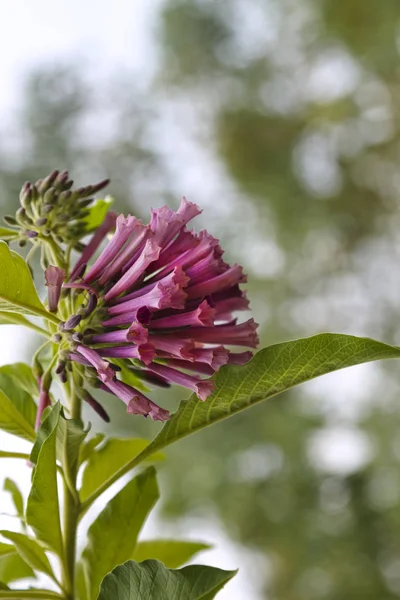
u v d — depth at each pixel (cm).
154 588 114
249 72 694
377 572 582
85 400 128
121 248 125
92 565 144
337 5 648
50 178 138
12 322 130
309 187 675
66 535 131
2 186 616
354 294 662
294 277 655
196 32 681
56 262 136
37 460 120
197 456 609
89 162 646
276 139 687
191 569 113
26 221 137
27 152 635
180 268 116
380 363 592
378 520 587
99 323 121
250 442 607
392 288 659
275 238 655
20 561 179
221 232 645
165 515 613
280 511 600
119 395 118
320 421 604
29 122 640
